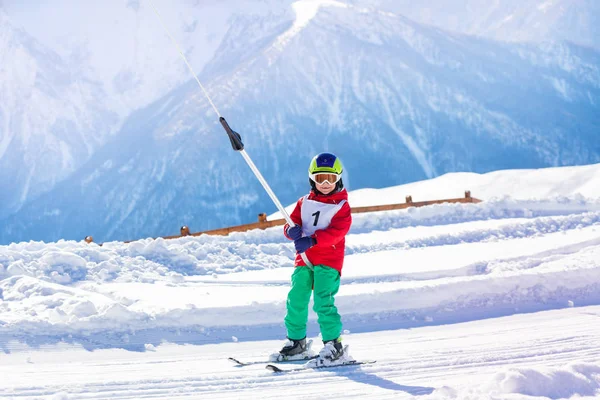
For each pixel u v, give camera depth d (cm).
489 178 3000
